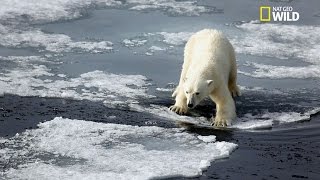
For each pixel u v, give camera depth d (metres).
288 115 26.31
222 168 20.83
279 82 30.67
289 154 22.25
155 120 25.39
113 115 25.75
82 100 27.17
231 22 40.47
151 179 19.69
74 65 31.58
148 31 37.66
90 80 29.55
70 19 39.41
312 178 20.22
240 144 23.08
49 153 21.47
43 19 38.91
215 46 27.00
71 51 33.66
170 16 41.09
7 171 20.02
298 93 29.20
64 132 23.27
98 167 20.45
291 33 38.72
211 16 41.66
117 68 31.42
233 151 22.34
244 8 44.34
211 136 23.48
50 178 19.55
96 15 40.56
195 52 27.12
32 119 24.80
